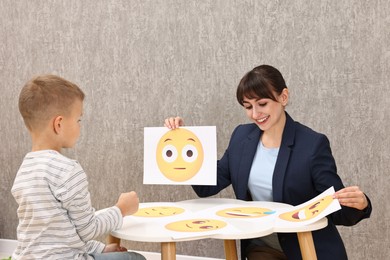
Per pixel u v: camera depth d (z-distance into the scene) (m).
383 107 1.86
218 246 2.14
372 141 1.88
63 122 1.25
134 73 2.22
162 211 1.44
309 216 1.25
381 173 1.88
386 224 1.89
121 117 2.27
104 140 2.31
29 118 1.24
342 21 1.88
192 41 2.10
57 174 1.17
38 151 1.22
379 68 1.85
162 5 2.14
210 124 2.11
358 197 1.24
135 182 2.27
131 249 2.31
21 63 2.43
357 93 1.88
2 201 2.53
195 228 1.22
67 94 1.25
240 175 1.55
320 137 1.44
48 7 2.35
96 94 2.30
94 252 1.34
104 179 2.33
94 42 2.28
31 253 1.15
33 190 1.16
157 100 2.19
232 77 2.05
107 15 2.25
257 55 2.01
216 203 1.53
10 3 2.42
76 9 2.30
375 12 1.83
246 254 1.55
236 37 2.03
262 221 1.27
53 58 2.37
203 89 2.11
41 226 1.16
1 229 2.53
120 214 1.25
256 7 1.99
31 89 1.23
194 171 1.55
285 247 1.39
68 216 1.18
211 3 2.05
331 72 1.91
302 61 1.94
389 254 1.89
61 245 1.15
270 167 1.51
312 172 1.42
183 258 2.20
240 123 2.06
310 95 1.95
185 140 1.58
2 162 2.51
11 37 2.44
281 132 1.49
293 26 1.94
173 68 2.15
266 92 1.40
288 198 1.46
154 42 2.17
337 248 1.38
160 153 1.60
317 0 1.90
